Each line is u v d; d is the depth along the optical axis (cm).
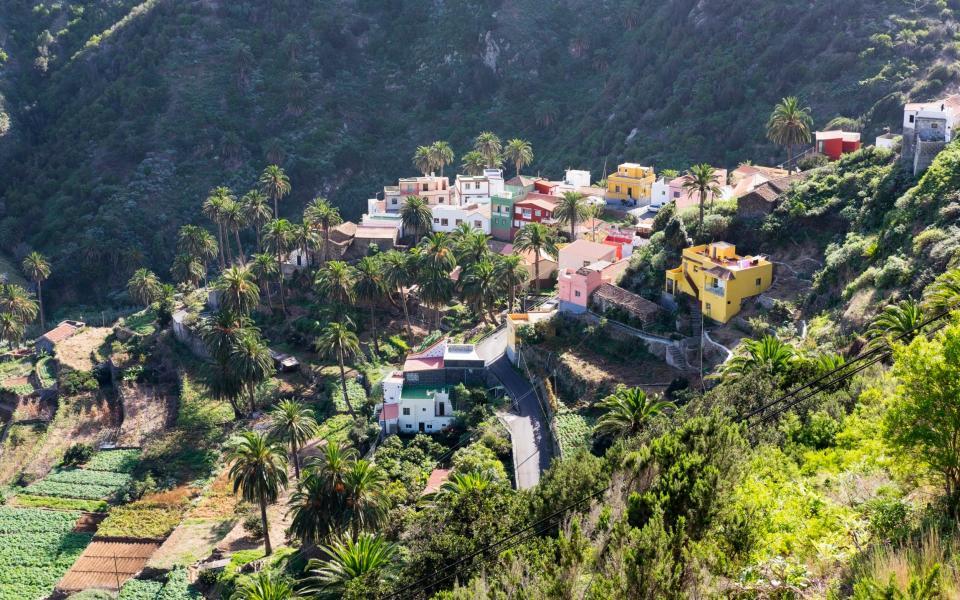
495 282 12569
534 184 17050
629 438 7281
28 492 11594
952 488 3312
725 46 19912
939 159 9394
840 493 3566
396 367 12975
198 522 10181
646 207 15625
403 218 15775
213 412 12706
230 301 13462
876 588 2369
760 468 4094
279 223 14925
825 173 11525
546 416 9900
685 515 3550
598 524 3853
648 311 10438
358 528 7688
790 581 2948
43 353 16200
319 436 11312
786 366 6862
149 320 16425
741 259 10194
